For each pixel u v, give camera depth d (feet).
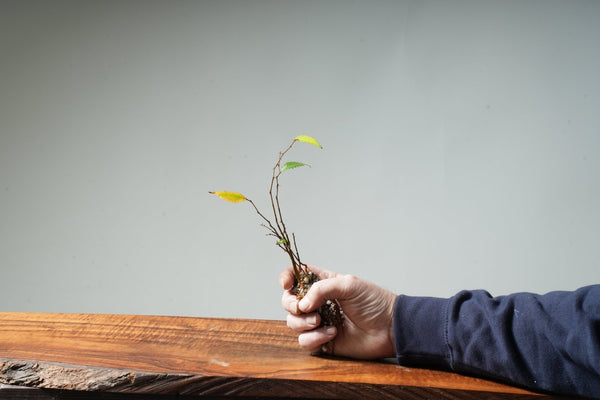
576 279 7.97
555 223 7.91
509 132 7.82
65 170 8.43
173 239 8.50
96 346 3.05
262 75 8.07
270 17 8.00
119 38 8.20
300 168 8.19
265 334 3.30
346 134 8.07
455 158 7.93
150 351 2.97
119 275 8.59
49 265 8.61
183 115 8.23
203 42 8.11
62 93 8.32
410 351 2.74
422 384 2.53
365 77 7.97
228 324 3.50
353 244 8.25
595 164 7.76
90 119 8.33
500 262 8.05
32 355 2.90
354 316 2.84
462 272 8.14
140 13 8.16
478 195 7.97
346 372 2.69
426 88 7.88
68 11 8.23
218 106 8.18
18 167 8.46
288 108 8.09
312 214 8.27
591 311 2.26
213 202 8.38
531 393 2.44
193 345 3.08
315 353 2.97
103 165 8.39
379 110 7.99
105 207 8.47
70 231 8.54
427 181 8.03
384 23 7.88
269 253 8.41
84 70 8.27
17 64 8.32
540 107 7.75
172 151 8.30
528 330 2.43
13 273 8.63
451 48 7.80
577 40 7.64
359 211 8.20
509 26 7.70
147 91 8.23
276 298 8.47
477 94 7.81
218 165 8.27
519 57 7.72
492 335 2.54
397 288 8.25
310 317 2.86
